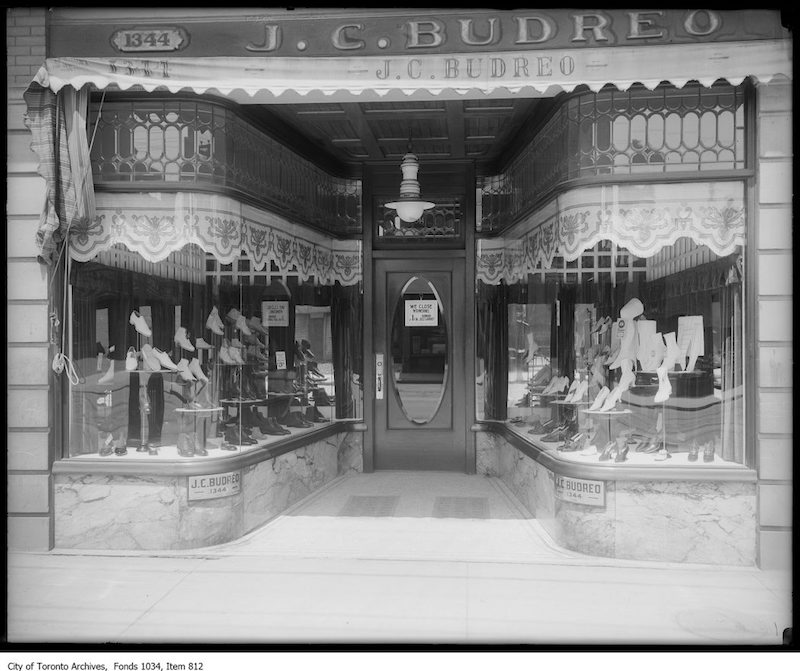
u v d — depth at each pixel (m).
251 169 5.57
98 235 5.00
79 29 4.56
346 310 7.36
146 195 5.02
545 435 5.51
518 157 6.44
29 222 4.81
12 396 4.85
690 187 4.72
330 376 7.17
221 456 5.10
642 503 4.67
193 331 5.09
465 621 3.82
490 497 6.32
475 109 5.77
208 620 3.85
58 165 4.72
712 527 4.60
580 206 4.91
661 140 4.73
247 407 5.50
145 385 5.04
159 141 5.01
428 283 7.36
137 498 4.88
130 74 4.50
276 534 5.25
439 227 7.32
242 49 4.45
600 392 4.91
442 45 4.36
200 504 4.90
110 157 5.01
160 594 4.16
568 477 4.85
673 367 4.80
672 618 3.86
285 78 4.43
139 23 4.50
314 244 6.81
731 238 4.67
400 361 7.37
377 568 4.56
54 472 4.88
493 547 4.95
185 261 5.04
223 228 5.13
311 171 6.77
